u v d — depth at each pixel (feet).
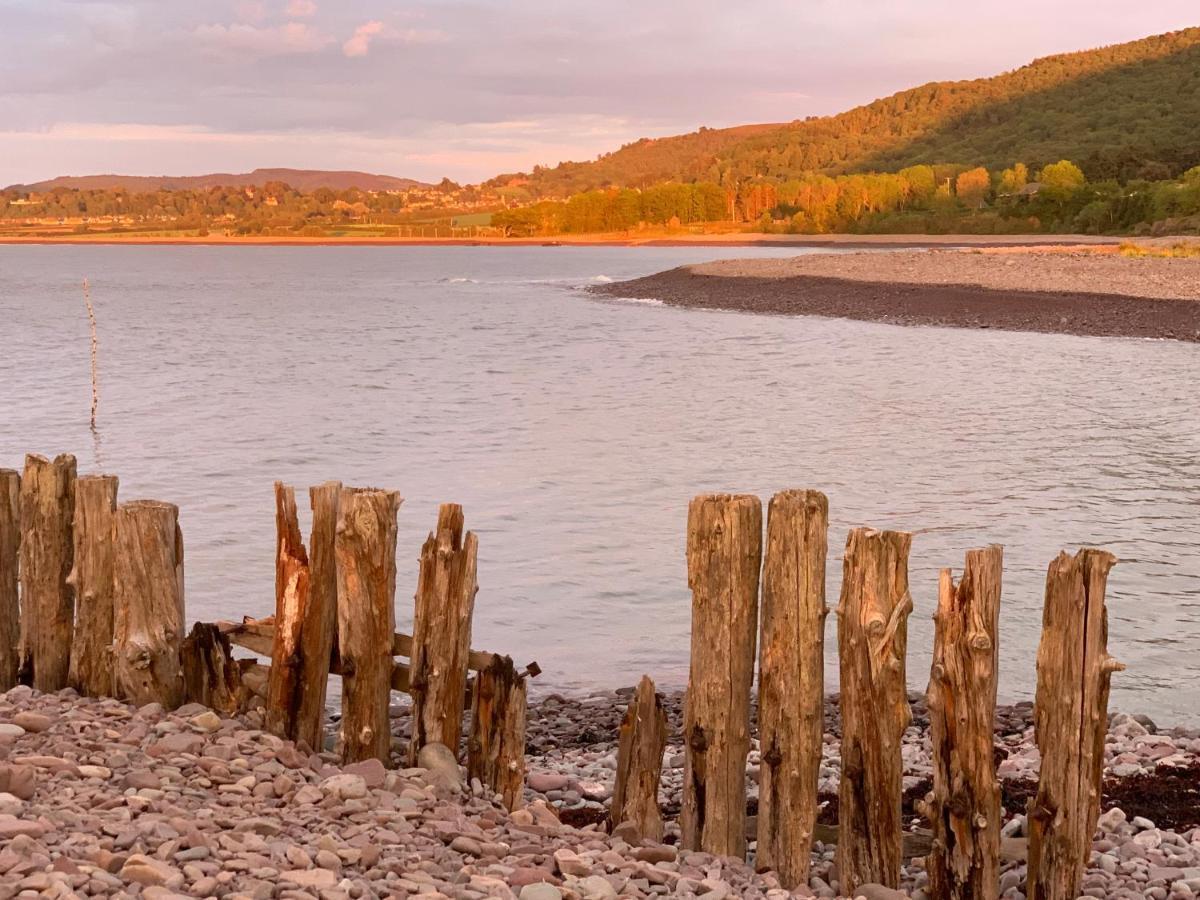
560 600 46.11
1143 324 157.28
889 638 19.97
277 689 23.61
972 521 57.11
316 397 106.63
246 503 61.98
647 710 22.49
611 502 62.64
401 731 30.14
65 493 25.23
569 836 21.36
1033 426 85.71
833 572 48.73
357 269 500.74
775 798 20.90
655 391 108.58
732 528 20.90
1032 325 163.43
